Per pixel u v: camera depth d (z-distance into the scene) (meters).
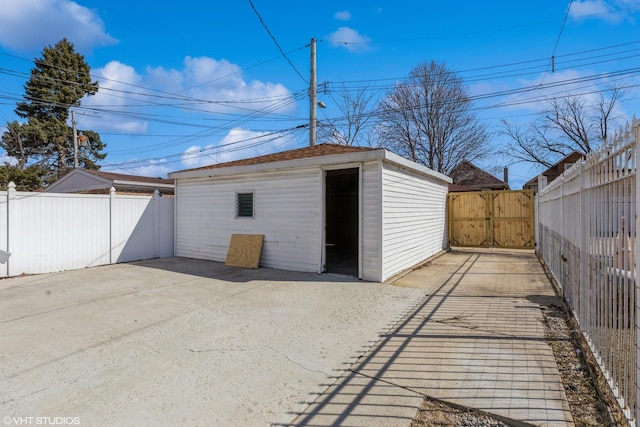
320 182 7.89
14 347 3.77
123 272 8.31
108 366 3.31
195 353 3.59
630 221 2.44
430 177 10.81
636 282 2.14
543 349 3.60
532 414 2.44
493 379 2.96
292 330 4.26
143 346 3.79
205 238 10.22
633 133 2.28
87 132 30.41
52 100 28.41
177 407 2.61
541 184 11.36
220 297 5.87
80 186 17.94
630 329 2.33
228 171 9.29
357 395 2.75
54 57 28.98
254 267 8.70
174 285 6.81
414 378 3.01
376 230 7.21
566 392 2.76
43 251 8.40
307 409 2.57
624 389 2.35
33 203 8.28
